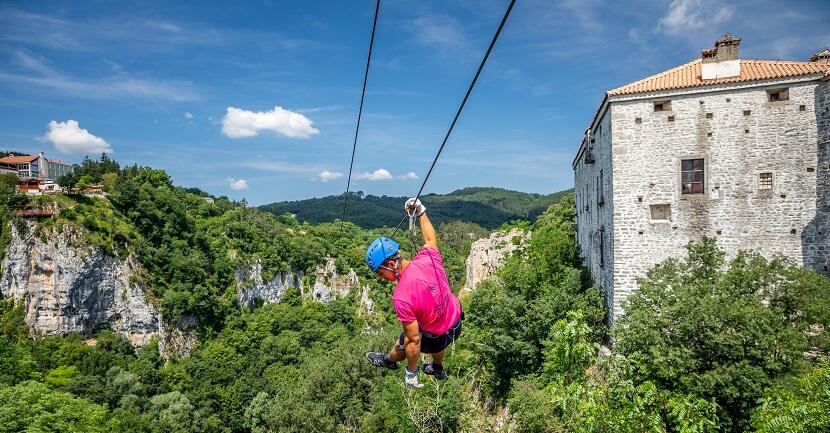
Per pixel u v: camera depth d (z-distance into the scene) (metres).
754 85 21.08
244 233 100.94
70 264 68.25
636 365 14.12
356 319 100.69
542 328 26.02
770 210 21.20
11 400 25.03
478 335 30.44
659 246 22.59
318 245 112.88
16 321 66.56
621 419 8.09
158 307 74.19
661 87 22.20
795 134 20.77
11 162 125.56
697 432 8.29
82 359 63.22
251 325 82.56
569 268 32.66
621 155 22.97
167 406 55.66
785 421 8.38
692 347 14.77
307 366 44.75
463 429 24.08
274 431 36.56
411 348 3.04
